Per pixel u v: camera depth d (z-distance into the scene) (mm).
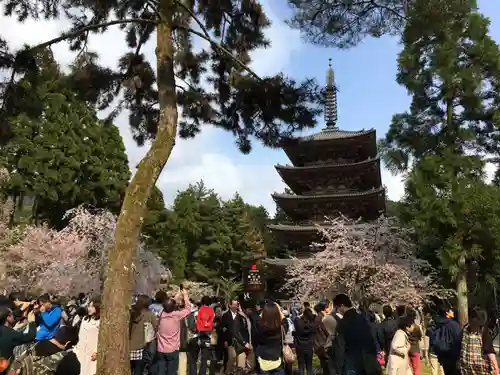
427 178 21641
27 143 31641
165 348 9227
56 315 8562
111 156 38500
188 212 52656
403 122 24844
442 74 22203
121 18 10922
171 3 9039
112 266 7043
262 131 10992
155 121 12242
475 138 23203
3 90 9344
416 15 9102
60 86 11211
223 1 10820
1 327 6133
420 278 21109
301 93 10062
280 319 8242
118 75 11430
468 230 20859
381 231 22109
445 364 8672
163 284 24438
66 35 9258
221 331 10812
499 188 21234
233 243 55594
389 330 11250
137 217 7398
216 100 11719
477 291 26922
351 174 32469
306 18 9891
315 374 13305
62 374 4328
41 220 35688
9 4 9547
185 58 11602
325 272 22172
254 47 11445
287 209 33531
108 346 6621
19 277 28125
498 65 22438
